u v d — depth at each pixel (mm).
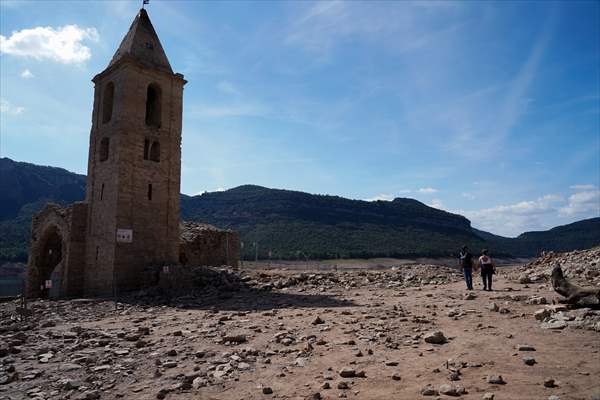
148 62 33469
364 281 27359
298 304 19469
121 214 30234
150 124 35375
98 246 31406
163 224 32688
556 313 11641
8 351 11789
